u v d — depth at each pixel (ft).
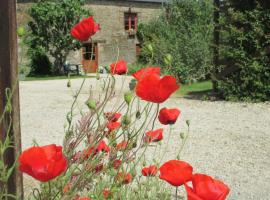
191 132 26.50
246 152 22.02
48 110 35.99
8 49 7.95
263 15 37.65
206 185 4.10
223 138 25.02
